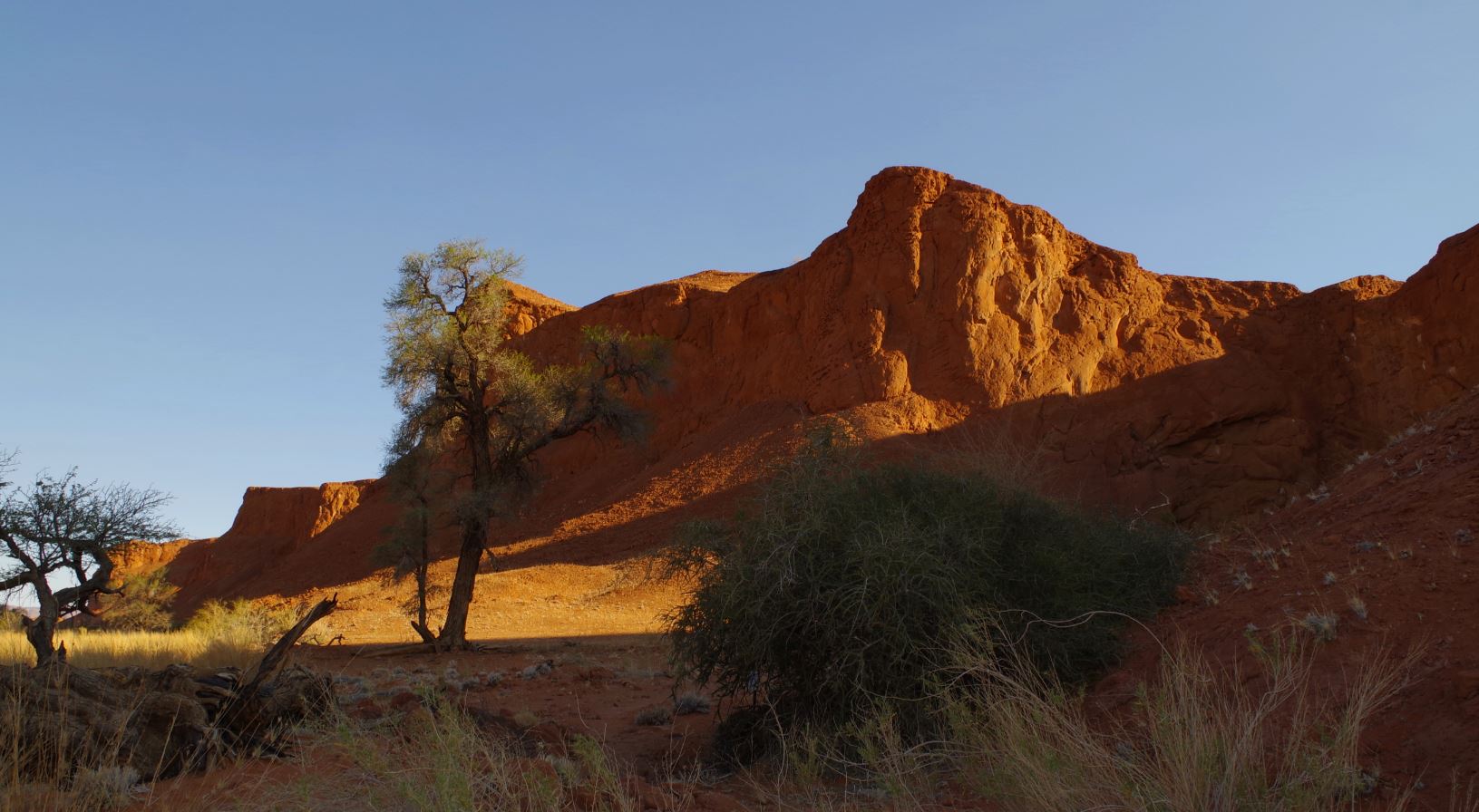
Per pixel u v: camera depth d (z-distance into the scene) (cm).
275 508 9625
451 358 2433
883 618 716
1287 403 5397
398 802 491
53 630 1009
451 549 5422
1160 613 830
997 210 5700
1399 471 896
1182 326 5709
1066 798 440
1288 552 818
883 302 5612
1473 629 556
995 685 575
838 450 892
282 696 750
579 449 6538
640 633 2555
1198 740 440
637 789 568
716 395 6381
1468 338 5047
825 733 705
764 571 761
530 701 1162
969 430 5078
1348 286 5772
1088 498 4884
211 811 536
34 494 1114
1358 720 462
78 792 530
